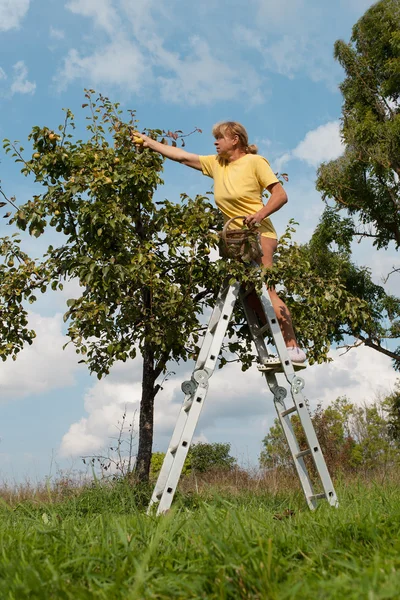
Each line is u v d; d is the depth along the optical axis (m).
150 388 6.91
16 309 6.29
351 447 11.10
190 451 14.68
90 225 5.50
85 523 2.62
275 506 4.42
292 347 4.45
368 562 1.71
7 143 5.66
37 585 1.43
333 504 3.86
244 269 4.43
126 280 5.81
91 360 6.54
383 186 16.48
